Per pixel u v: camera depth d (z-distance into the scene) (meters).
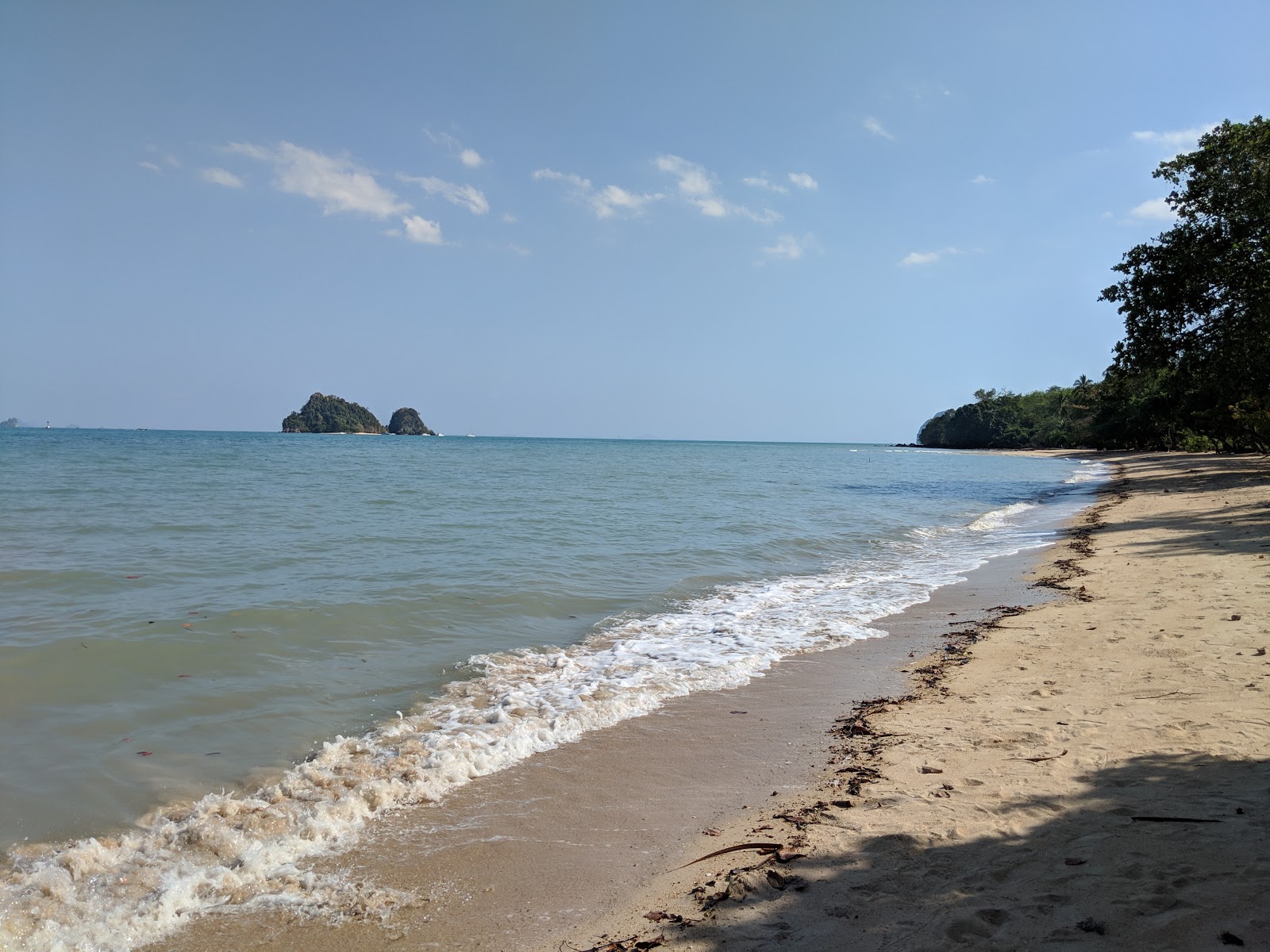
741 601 10.77
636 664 7.65
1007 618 9.41
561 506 23.02
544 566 12.73
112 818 4.34
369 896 3.64
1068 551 15.00
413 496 25.20
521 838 4.23
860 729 5.78
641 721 6.12
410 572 11.69
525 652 7.98
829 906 3.27
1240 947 2.68
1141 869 3.32
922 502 29.19
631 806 4.61
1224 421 46.25
